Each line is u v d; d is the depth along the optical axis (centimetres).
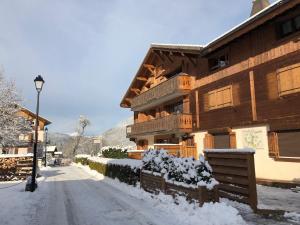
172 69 2402
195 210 737
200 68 1991
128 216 791
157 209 854
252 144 1465
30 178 1441
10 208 930
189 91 2103
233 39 1498
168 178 956
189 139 2112
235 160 817
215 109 1788
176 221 705
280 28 1353
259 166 1412
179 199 838
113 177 1777
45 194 1269
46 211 902
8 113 2683
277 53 1327
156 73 2783
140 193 1129
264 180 1336
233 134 1603
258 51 1444
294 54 1238
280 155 1307
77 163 4903
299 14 1247
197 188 759
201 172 787
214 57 1834
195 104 2030
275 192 1093
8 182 1812
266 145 1380
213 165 920
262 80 1409
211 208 701
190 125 2066
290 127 1241
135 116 3350
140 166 1258
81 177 2198
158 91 2416
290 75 1252
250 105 1483
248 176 761
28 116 4378
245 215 710
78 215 833
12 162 1961
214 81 1812
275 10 1212
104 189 1399
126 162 1565
